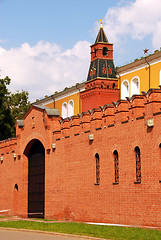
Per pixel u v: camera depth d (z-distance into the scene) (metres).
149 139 24.06
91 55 52.16
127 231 21.88
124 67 49.31
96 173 29.75
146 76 46.41
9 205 44.03
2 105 59.09
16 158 42.81
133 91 48.53
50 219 35.34
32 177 40.50
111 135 27.75
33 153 40.69
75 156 32.28
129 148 25.81
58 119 36.16
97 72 50.44
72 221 32.09
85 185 30.69
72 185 32.50
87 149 30.66
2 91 58.25
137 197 24.84
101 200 28.56
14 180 43.06
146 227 23.11
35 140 39.28
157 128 23.45
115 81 50.75
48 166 36.47
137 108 25.39
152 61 45.41
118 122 27.06
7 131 58.75
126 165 26.03
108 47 51.25
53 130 36.00
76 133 32.56
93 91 50.03
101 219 28.42
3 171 45.94
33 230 26.25
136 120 25.28
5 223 32.09
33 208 39.88
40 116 37.91
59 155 34.75
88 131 30.59
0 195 46.34
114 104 27.58
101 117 29.41
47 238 21.98
